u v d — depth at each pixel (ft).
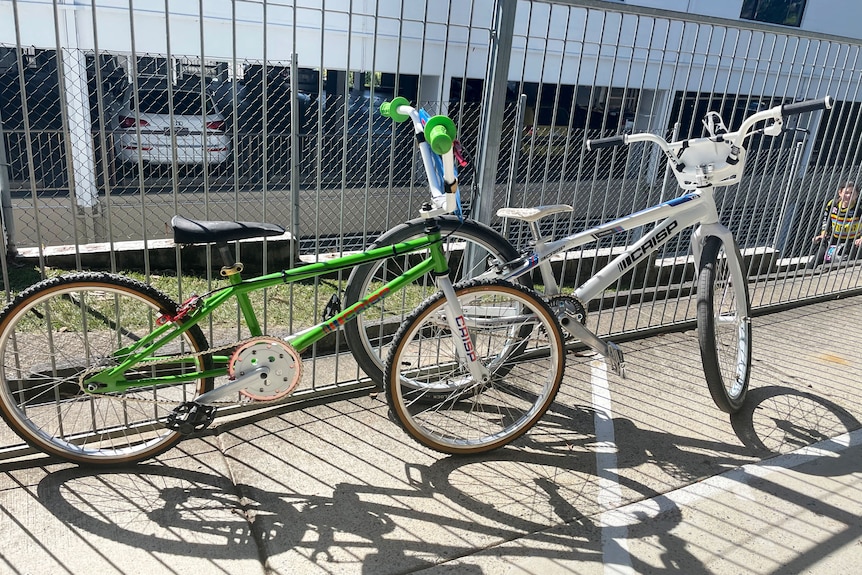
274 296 13.11
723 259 10.00
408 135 15.28
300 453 8.47
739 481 8.43
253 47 17.46
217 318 11.82
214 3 16.81
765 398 10.53
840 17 30.14
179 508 7.35
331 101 18.25
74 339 10.32
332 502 7.63
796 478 8.55
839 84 13.53
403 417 8.27
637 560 7.04
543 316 8.45
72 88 14.94
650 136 9.12
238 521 7.23
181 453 8.32
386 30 18.81
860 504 8.10
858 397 10.69
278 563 6.70
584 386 10.67
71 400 8.05
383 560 6.83
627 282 15.19
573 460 8.72
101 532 6.91
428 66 19.72
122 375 7.53
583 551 7.13
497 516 7.59
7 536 6.74
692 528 7.55
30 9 14.94
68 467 7.86
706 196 9.20
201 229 7.01
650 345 12.38
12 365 9.23
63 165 14.51
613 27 22.63
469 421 9.47
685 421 9.77
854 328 13.73
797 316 14.28
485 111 10.09
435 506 7.68
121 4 15.69
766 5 26.48
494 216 11.48
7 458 7.86
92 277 7.27
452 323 8.16
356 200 15.61
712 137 8.73
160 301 7.49
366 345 9.48
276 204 15.96
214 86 17.03
